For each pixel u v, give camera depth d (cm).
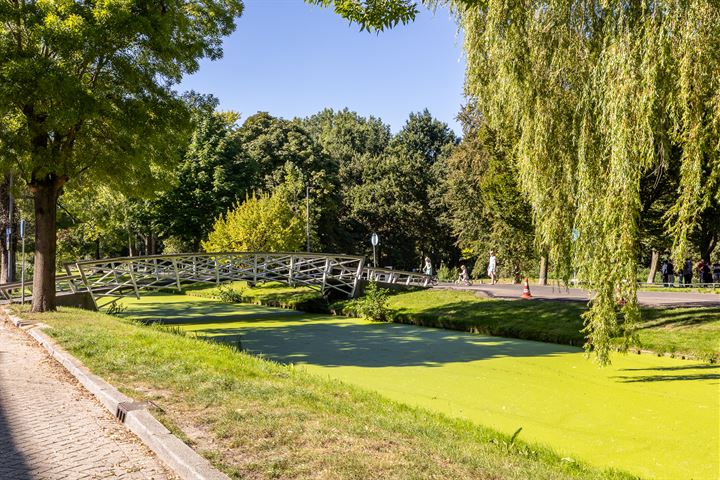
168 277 2291
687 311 1383
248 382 703
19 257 4106
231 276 2361
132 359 820
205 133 4166
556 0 945
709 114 827
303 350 1369
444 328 1750
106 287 2167
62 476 424
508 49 1018
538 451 555
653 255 2972
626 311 902
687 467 585
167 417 538
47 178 1518
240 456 434
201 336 1598
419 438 502
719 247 3759
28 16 1237
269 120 5331
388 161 5900
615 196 850
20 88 1191
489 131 3048
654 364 1101
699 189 829
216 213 4019
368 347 1404
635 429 712
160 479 418
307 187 4494
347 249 5500
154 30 1356
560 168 1022
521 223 3050
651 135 810
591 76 923
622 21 852
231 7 1723
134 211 3831
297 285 2516
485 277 4750
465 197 4059
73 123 1266
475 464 433
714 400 838
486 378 1020
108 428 544
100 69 1416
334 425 515
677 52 809
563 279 1086
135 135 1448
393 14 702
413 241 5869
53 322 1298
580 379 998
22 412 602
